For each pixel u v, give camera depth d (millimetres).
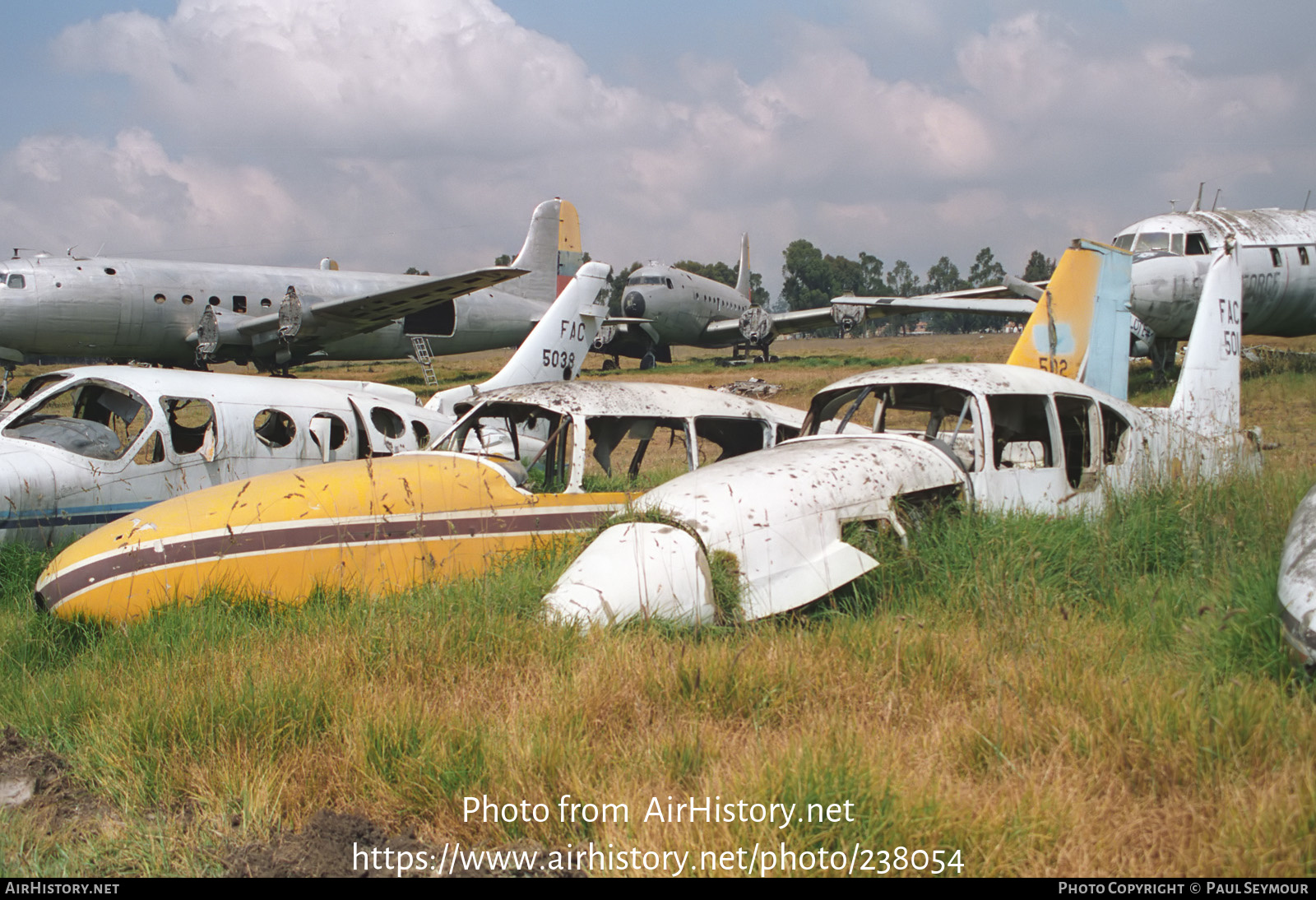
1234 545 5492
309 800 3232
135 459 7824
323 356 31641
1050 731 3299
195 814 3156
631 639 4367
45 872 2805
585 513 6621
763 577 4887
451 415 10930
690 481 5461
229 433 8359
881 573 5129
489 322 35125
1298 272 20922
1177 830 2656
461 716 3686
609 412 7062
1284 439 13945
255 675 4090
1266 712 3172
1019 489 6203
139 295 26172
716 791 2959
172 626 5043
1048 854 2605
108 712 3943
